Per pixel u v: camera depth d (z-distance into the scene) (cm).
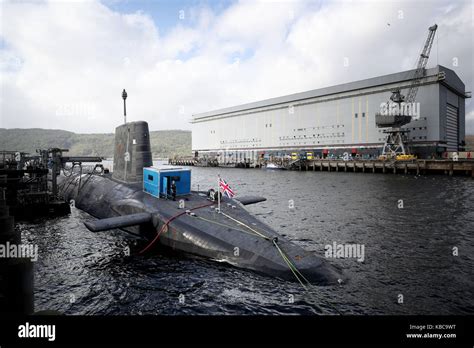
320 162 7250
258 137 9650
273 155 9194
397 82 6462
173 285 975
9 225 464
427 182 4309
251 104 9831
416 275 1069
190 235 1220
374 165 6156
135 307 845
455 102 7131
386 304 858
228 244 1132
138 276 1046
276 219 2041
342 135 7425
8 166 2578
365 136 6988
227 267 1087
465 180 4491
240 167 9475
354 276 1052
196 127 12538
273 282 966
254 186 4300
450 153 6109
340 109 7419
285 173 6894
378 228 1769
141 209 1457
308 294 899
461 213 2180
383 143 6669
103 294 923
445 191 3347
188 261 1163
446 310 828
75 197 2348
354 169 6481
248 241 1128
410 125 6475
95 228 1177
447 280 1026
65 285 985
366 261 1213
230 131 10750
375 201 2764
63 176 2959
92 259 1212
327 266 1052
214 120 11462
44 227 1720
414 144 6419
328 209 2409
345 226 1825
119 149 1989
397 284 991
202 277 1023
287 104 8662
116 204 1662
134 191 1680
